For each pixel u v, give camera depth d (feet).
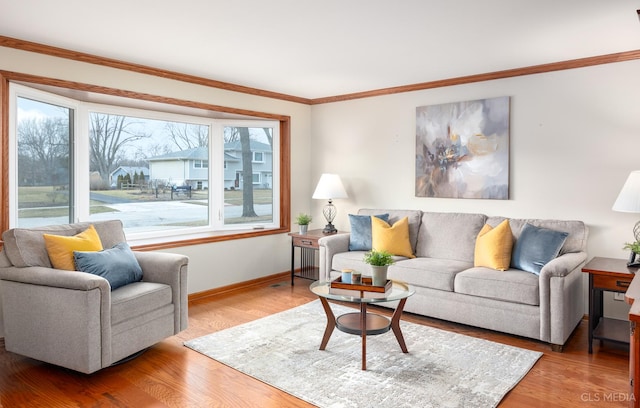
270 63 13.23
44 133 12.15
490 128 14.40
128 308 9.53
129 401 8.24
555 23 9.79
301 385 8.82
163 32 10.44
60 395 8.45
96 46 11.50
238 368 9.61
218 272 15.96
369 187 17.67
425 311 12.85
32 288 9.26
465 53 12.16
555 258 11.62
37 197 11.94
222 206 17.42
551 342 10.67
